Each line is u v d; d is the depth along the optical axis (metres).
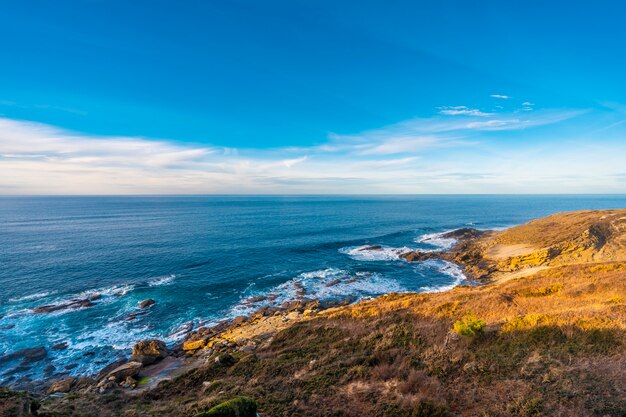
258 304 41.06
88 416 13.05
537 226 76.88
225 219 133.25
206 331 32.91
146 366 25.28
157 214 156.62
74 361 27.56
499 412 10.45
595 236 57.09
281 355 19.73
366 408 11.61
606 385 10.99
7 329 32.97
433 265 60.34
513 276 47.22
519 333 16.88
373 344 19.03
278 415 11.69
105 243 74.56
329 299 43.25
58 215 143.75
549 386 11.45
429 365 14.84
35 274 49.84
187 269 54.94
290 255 66.81
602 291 24.19
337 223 121.44
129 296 42.47
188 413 12.47
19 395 13.09
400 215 161.00
